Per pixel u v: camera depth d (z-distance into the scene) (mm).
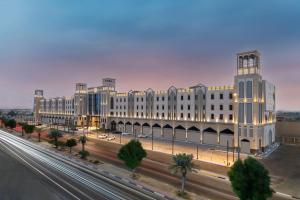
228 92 87062
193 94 98125
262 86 79500
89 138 110125
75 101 165500
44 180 47656
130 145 49750
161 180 47406
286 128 106500
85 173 52750
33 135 126688
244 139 76438
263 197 30812
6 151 79688
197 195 39125
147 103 117500
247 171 32125
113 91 142875
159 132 110500
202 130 93625
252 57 76562
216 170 55344
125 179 47688
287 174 53906
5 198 38781
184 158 40188
